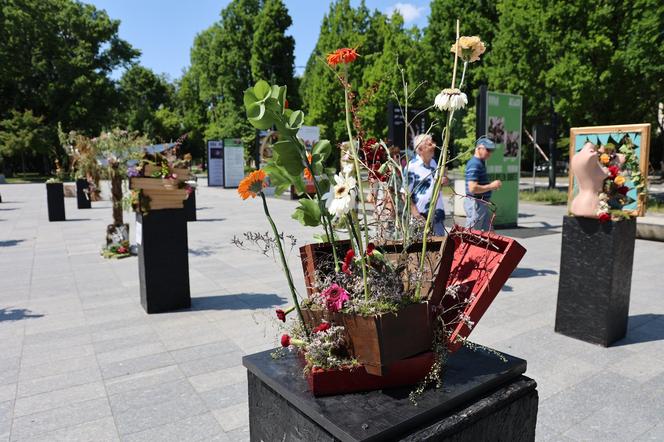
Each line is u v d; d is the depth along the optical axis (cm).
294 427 137
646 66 1331
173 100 6875
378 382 133
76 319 475
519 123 1108
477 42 140
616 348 388
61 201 1306
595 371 346
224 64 4784
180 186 505
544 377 337
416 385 136
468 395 133
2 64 3825
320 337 134
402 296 139
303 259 167
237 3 4791
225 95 4872
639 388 321
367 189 171
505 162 1095
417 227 168
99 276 661
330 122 3203
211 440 265
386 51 2672
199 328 446
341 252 168
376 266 149
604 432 270
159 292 493
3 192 2580
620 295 396
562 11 1492
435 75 2612
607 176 381
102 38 4472
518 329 432
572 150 465
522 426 146
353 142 155
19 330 444
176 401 309
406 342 133
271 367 151
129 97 4897
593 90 1437
